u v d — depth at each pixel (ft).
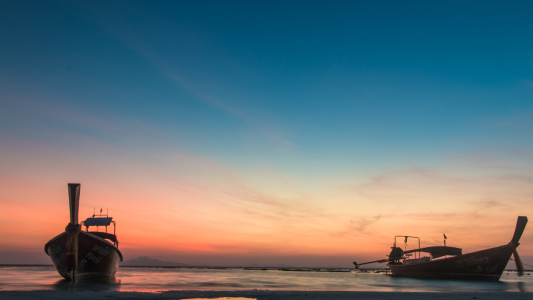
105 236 133.69
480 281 164.35
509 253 157.28
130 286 114.11
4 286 107.55
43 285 110.93
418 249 207.72
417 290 117.08
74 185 109.19
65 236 111.96
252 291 92.84
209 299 75.61
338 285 143.84
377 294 87.25
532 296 85.92
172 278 188.85
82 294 75.51
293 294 86.43
